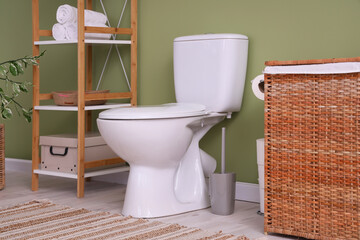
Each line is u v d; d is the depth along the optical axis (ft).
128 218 8.09
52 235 7.19
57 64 12.18
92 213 8.41
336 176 6.78
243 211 8.72
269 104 7.23
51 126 12.36
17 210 8.59
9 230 7.45
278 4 9.05
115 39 11.21
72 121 12.00
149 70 10.80
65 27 10.09
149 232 7.33
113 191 10.33
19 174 12.25
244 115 9.49
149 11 10.72
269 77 7.20
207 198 8.97
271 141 7.23
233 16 9.59
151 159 8.12
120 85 11.28
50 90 12.34
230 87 9.02
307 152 6.97
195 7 10.09
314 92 6.87
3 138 10.55
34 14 10.28
